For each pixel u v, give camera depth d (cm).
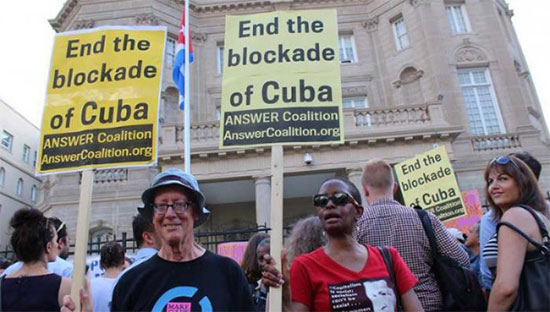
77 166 423
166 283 280
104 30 470
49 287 318
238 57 447
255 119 424
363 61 2278
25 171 3259
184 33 1330
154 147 430
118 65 457
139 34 469
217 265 295
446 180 855
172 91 2130
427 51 2070
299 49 446
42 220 343
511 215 284
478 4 2205
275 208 353
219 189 1778
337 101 426
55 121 440
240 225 1972
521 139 1869
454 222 1076
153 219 313
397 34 2278
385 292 267
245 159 1606
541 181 1794
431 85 2023
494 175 326
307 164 1594
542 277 262
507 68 2056
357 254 286
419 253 340
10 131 3125
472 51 2097
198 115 2120
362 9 2405
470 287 334
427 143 1623
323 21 457
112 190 1773
